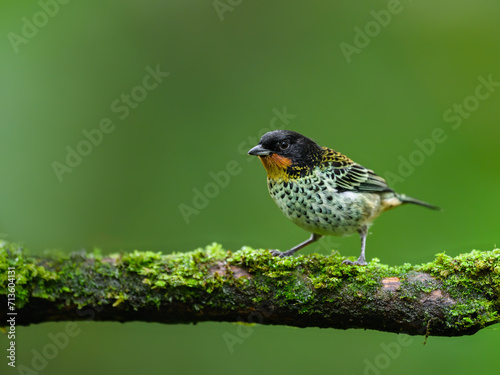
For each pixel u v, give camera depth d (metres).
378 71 13.69
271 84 13.77
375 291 6.89
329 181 8.64
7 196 12.52
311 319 7.21
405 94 13.44
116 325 10.54
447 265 6.80
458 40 13.57
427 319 6.74
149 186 13.20
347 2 14.14
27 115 12.86
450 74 13.45
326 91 13.51
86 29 13.44
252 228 12.94
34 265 7.30
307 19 14.20
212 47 14.01
